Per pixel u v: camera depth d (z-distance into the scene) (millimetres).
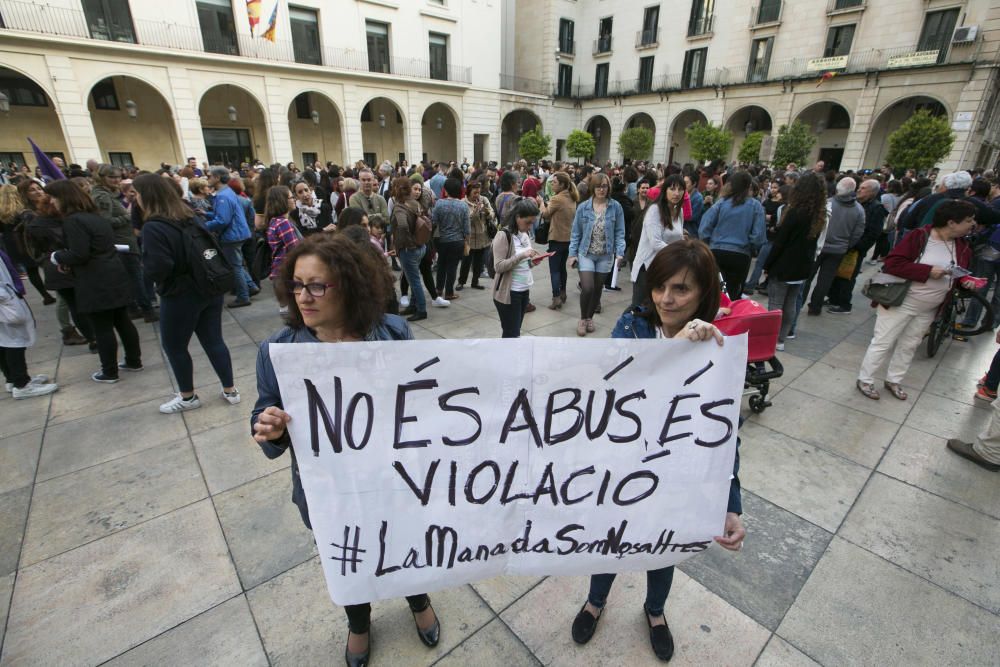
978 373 4035
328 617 1876
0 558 2121
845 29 20000
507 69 30516
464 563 1467
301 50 17859
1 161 14500
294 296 1292
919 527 2324
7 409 3396
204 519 2361
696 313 1461
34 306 5836
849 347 4582
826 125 22531
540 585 2037
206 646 1759
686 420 1395
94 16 13773
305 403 1235
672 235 4113
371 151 22938
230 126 18469
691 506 1466
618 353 1317
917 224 5363
